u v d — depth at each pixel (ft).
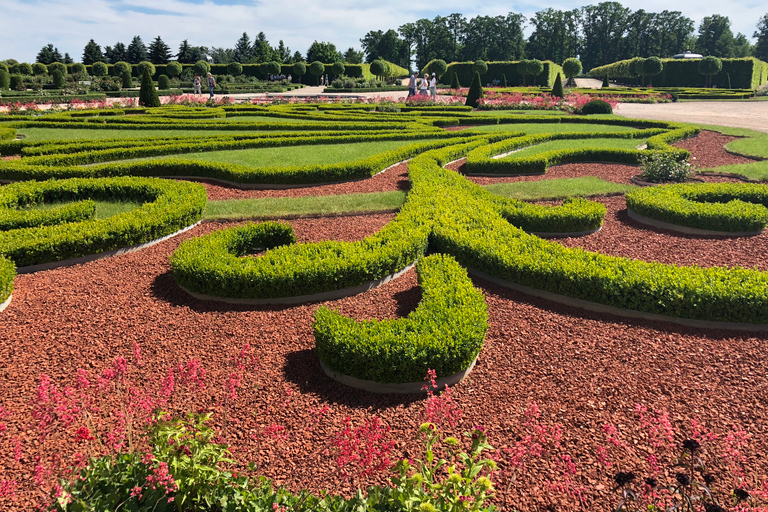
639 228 37.24
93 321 23.99
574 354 21.57
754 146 65.31
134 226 32.30
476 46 407.64
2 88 180.75
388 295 26.89
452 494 11.26
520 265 26.78
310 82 250.57
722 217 35.04
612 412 17.84
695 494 13.67
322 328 20.25
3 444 16.05
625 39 403.54
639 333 23.09
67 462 14.93
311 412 18.02
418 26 405.39
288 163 55.98
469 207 35.99
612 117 98.53
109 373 15.16
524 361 21.16
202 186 41.75
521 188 46.44
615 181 51.93
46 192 40.50
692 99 166.20
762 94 182.39
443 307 22.08
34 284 27.73
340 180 50.52
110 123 85.35
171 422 12.34
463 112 112.68
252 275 25.35
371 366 19.07
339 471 15.20
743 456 15.52
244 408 18.15
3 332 22.88
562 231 35.60
